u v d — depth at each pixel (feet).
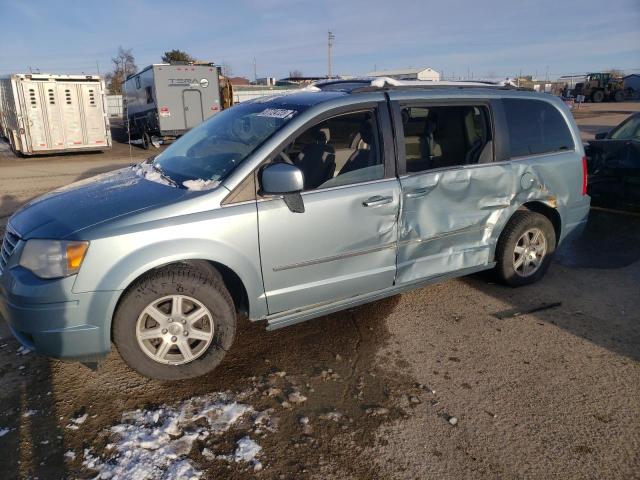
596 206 24.27
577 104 131.23
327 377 11.24
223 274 11.53
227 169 11.11
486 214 14.33
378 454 8.98
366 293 12.78
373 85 12.62
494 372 11.52
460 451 9.07
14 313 9.68
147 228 9.90
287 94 13.75
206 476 8.41
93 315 9.70
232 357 12.01
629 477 8.50
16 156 60.18
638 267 18.26
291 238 11.18
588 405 10.35
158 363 10.60
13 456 8.79
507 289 16.11
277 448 9.07
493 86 14.88
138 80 68.28
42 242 9.71
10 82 56.54
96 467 8.55
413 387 10.92
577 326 13.74
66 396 10.46
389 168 12.49
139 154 62.34
